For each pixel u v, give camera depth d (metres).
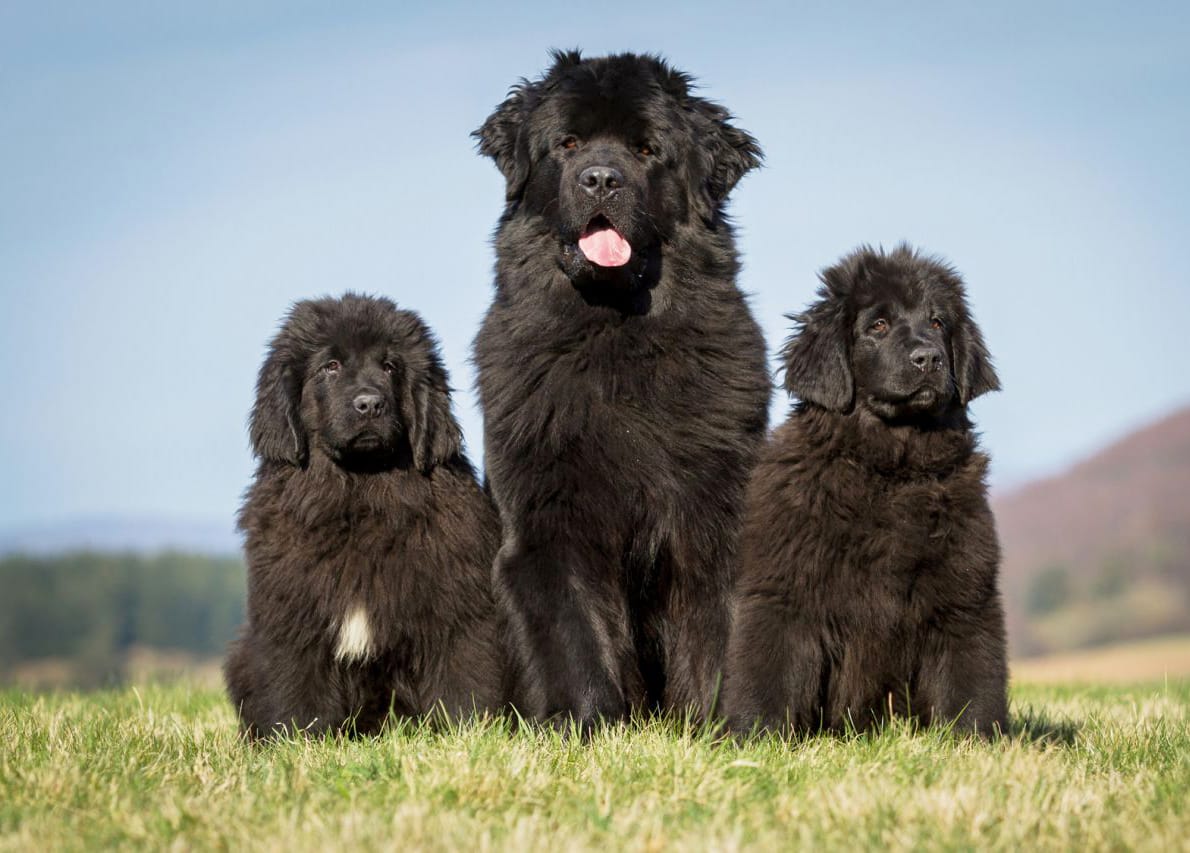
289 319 11.51
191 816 6.82
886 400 9.93
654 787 7.39
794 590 9.81
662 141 10.58
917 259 10.73
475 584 10.62
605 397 10.12
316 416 10.89
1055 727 11.20
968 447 10.27
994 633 9.83
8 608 57.59
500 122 11.38
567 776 7.70
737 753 8.27
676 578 10.45
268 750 9.02
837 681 10.17
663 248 10.48
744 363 10.45
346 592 10.51
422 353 11.20
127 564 62.06
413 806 6.77
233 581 62.44
